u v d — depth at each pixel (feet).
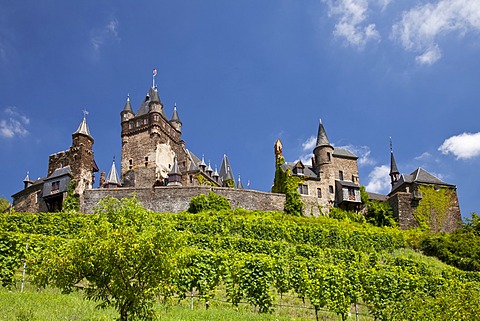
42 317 49.11
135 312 44.29
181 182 225.35
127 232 43.34
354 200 203.10
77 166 202.90
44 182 201.26
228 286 80.23
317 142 213.25
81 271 43.19
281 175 203.00
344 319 78.59
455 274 116.78
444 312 48.32
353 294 81.15
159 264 42.78
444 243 153.17
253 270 79.25
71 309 54.49
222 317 61.77
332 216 193.06
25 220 138.10
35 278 43.88
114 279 42.11
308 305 85.56
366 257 130.62
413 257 144.87
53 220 138.62
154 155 237.04
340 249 135.95
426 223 189.57
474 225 172.14
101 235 43.70
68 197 183.83
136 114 253.65
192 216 149.28
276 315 71.46
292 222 158.71
